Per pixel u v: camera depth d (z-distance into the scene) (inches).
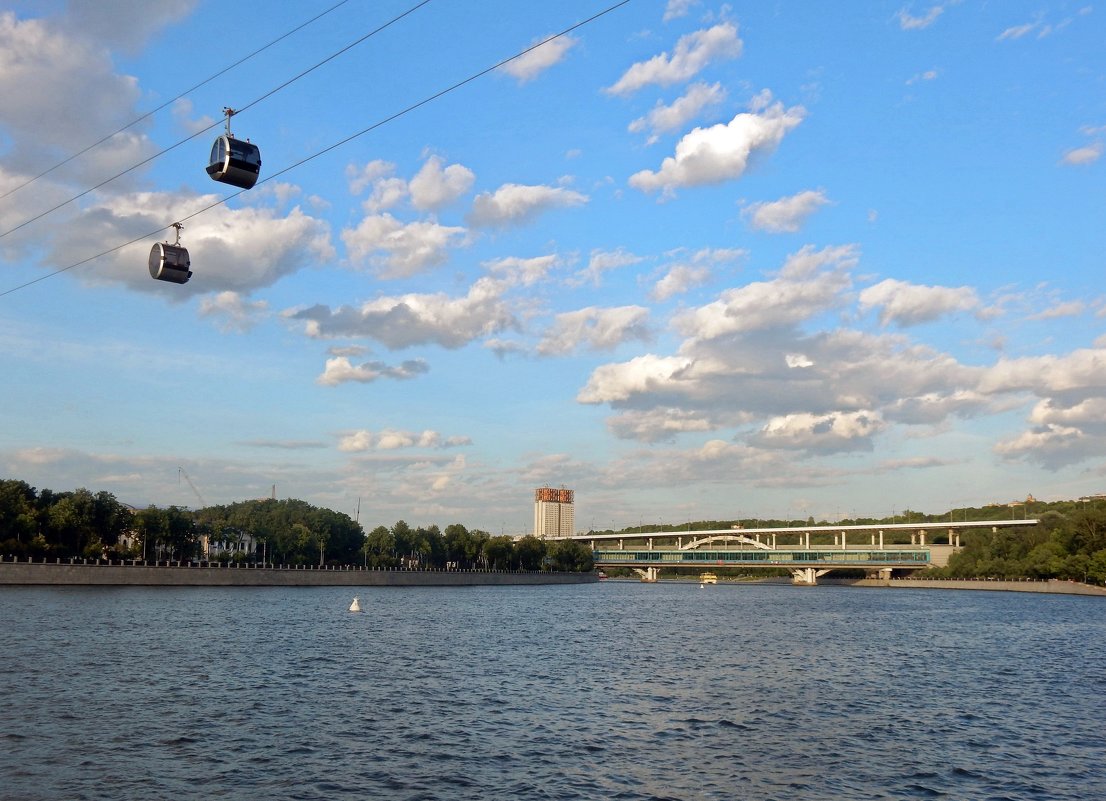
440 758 1820.9
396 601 7815.0
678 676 3078.2
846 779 1728.6
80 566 7859.3
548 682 2883.9
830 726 2225.6
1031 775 1788.9
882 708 2498.8
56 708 2190.0
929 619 6323.8
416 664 3257.9
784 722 2266.2
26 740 1852.9
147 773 1646.2
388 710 2320.4
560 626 5285.4
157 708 2239.2
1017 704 2618.1
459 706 2405.3
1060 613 7121.1
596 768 1769.2
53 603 5644.7
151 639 3752.5
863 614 6919.3
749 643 4350.4
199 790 1555.1
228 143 1716.3
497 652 3742.6
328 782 1628.9
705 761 1843.0
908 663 3587.6
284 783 1614.2
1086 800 1625.2
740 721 2267.5
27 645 3383.4
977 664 3587.6
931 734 2156.7
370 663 3243.1
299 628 4564.5
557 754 1876.2
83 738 1888.5
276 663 3149.6
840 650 4060.0
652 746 1968.5
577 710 2380.7
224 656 3289.9
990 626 5654.5
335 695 2527.1
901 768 1820.9
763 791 1637.6
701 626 5472.4
